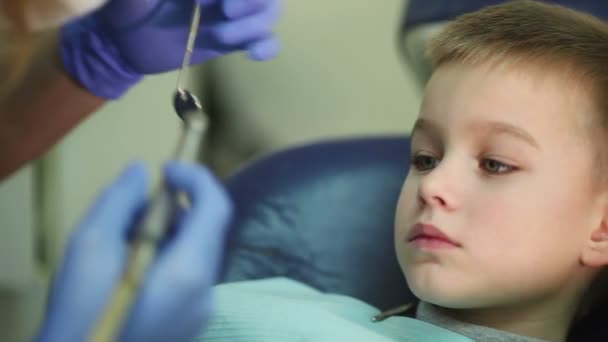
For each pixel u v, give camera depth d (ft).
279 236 3.69
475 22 3.17
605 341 3.25
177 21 2.81
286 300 3.15
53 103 2.92
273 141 6.09
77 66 2.85
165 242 1.83
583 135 2.91
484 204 2.84
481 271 2.86
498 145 2.86
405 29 4.15
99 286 1.70
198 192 1.84
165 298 1.70
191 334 1.87
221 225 1.81
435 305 3.21
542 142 2.85
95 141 5.44
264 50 2.86
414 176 3.06
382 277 3.61
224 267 3.67
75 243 1.75
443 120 2.95
